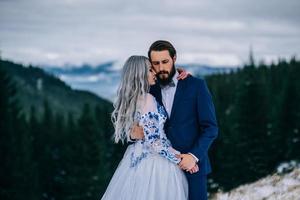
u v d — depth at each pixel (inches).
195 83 217.2
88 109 2432.3
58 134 3260.3
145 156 217.8
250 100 2213.3
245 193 390.3
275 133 2385.6
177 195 214.4
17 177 2005.4
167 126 219.3
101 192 2393.0
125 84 216.2
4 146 1991.9
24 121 3115.2
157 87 222.2
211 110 216.2
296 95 2454.5
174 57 215.8
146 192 213.2
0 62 2418.8
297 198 337.4
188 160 209.3
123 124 217.5
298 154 2234.3
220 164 2177.7
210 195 410.6
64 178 2452.0
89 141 2385.6
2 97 2085.4
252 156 2156.7
